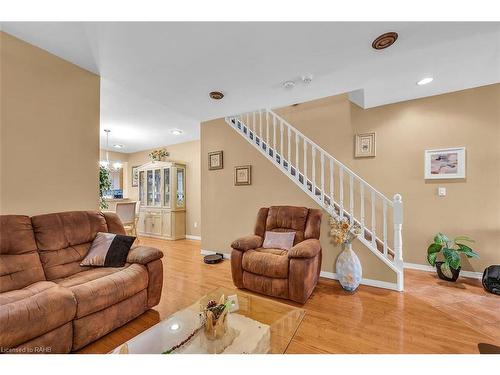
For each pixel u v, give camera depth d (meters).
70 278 1.82
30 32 1.83
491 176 2.80
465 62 2.24
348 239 2.58
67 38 1.89
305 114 3.94
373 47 1.99
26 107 1.96
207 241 4.11
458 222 2.96
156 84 2.69
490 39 1.87
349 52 2.07
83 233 2.14
